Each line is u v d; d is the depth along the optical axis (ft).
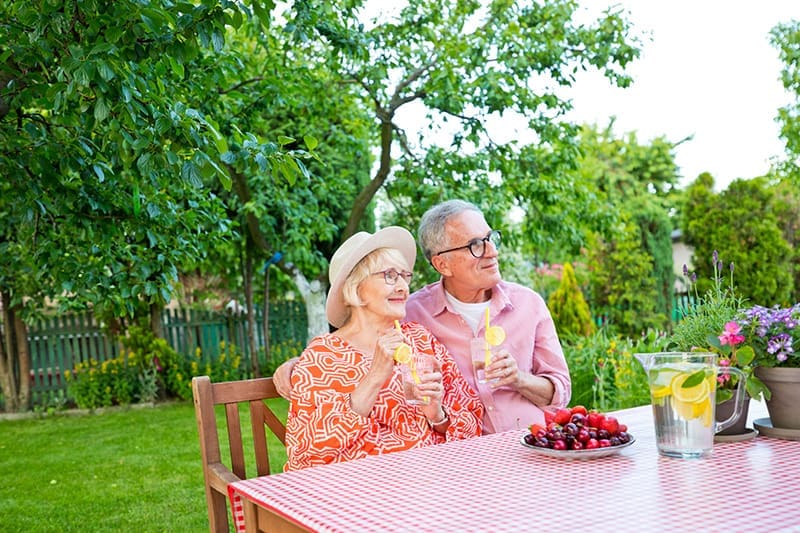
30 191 11.12
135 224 12.66
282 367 7.31
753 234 40.57
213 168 8.68
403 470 5.18
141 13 8.05
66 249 12.86
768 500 3.99
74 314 29.94
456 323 8.95
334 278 7.88
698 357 5.01
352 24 20.67
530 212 25.64
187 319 31.68
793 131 41.34
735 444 5.39
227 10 9.16
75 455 20.24
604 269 41.19
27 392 29.09
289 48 21.30
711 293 6.46
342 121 27.02
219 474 6.44
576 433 5.34
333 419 6.75
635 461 5.02
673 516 3.78
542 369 8.93
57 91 8.38
